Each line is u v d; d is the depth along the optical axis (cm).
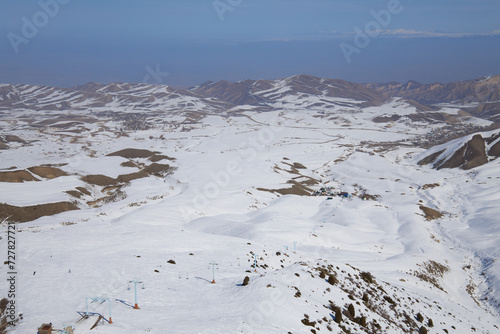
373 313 4959
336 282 5388
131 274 4994
